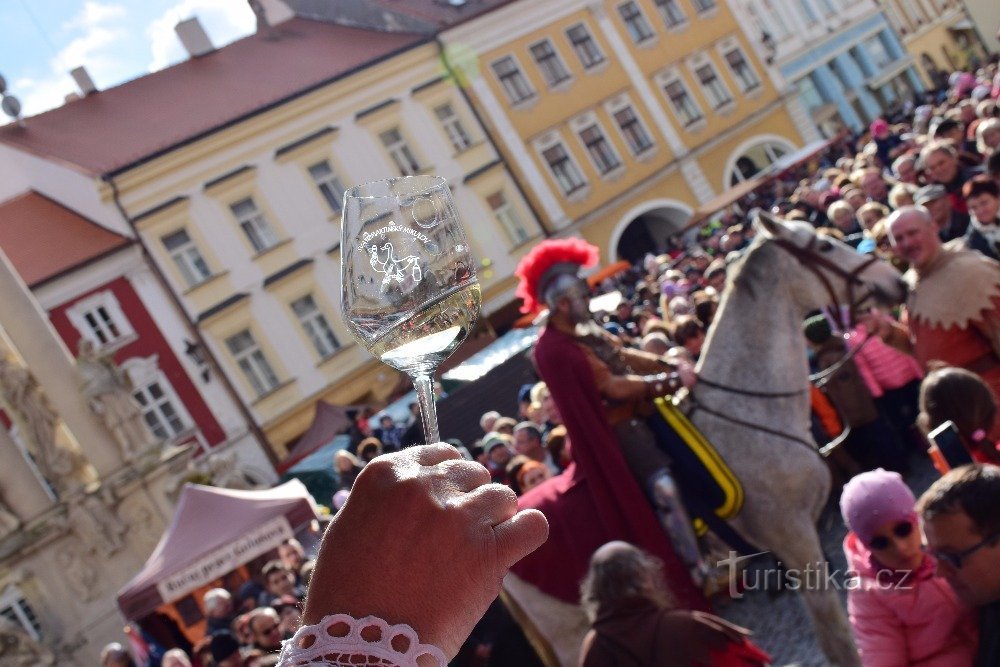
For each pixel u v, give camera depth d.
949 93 23.66
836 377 7.05
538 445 7.99
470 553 0.97
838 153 31.34
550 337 5.54
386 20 34.78
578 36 36.69
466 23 34.22
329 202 31.78
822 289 5.42
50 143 30.89
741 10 40.38
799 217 9.25
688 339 7.88
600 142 36.69
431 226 1.31
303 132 31.58
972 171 7.58
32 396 16.61
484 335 33.34
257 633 6.48
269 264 30.50
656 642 3.40
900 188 7.74
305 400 30.22
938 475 6.80
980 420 3.32
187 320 29.30
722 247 16.62
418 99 33.59
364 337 1.30
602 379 5.42
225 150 30.41
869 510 2.78
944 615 2.73
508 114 34.91
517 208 34.84
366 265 1.29
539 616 5.68
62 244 29.36
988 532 2.45
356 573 0.96
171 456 17.06
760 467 5.30
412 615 0.95
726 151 39.28
